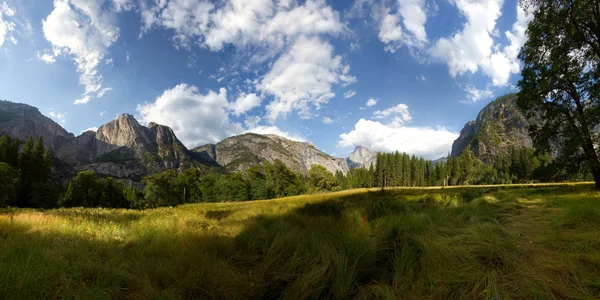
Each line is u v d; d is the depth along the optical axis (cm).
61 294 218
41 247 343
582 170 1587
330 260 288
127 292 255
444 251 299
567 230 409
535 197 1171
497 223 482
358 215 646
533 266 261
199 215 944
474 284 229
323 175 6325
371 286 246
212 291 243
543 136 1669
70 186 6322
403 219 490
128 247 416
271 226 566
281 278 281
